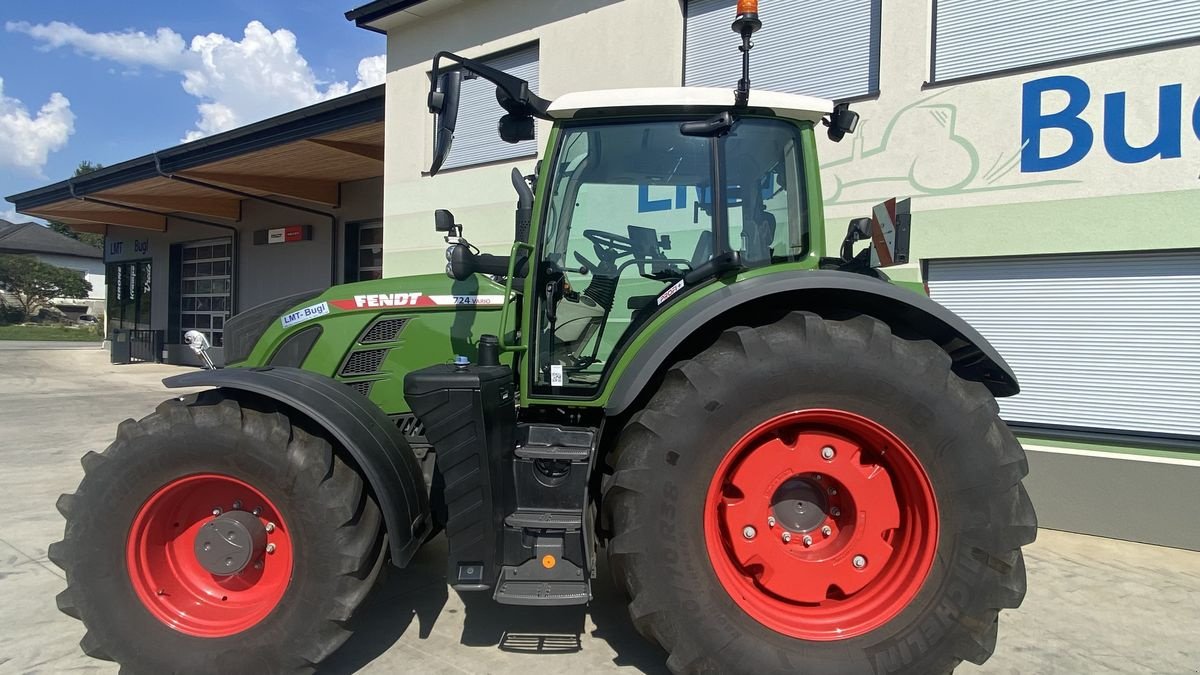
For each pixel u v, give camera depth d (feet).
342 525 7.88
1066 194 14.02
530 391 9.23
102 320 117.60
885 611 7.70
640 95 8.95
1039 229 14.30
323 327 10.73
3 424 25.67
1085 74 13.79
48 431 24.26
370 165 35.45
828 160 16.65
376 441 8.30
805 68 17.57
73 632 9.48
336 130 29.37
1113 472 13.83
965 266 15.38
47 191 45.70
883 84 15.96
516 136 9.52
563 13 21.35
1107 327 13.99
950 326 7.89
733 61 18.70
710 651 7.57
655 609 7.61
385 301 10.65
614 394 8.17
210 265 49.96
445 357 10.42
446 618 10.00
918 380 7.52
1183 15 13.17
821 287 7.83
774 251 9.50
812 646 7.59
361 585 8.02
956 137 15.12
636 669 8.56
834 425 7.88
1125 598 10.94
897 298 7.85
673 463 7.62
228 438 7.88
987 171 14.82
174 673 7.88
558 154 9.30
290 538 7.93
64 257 152.66
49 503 15.51
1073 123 13.93
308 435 8.11
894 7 15.79
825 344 7.65
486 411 8.12
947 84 15.19
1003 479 7.45
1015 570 7.51
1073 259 14.26
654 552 7.61
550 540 8.24
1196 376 13.23
